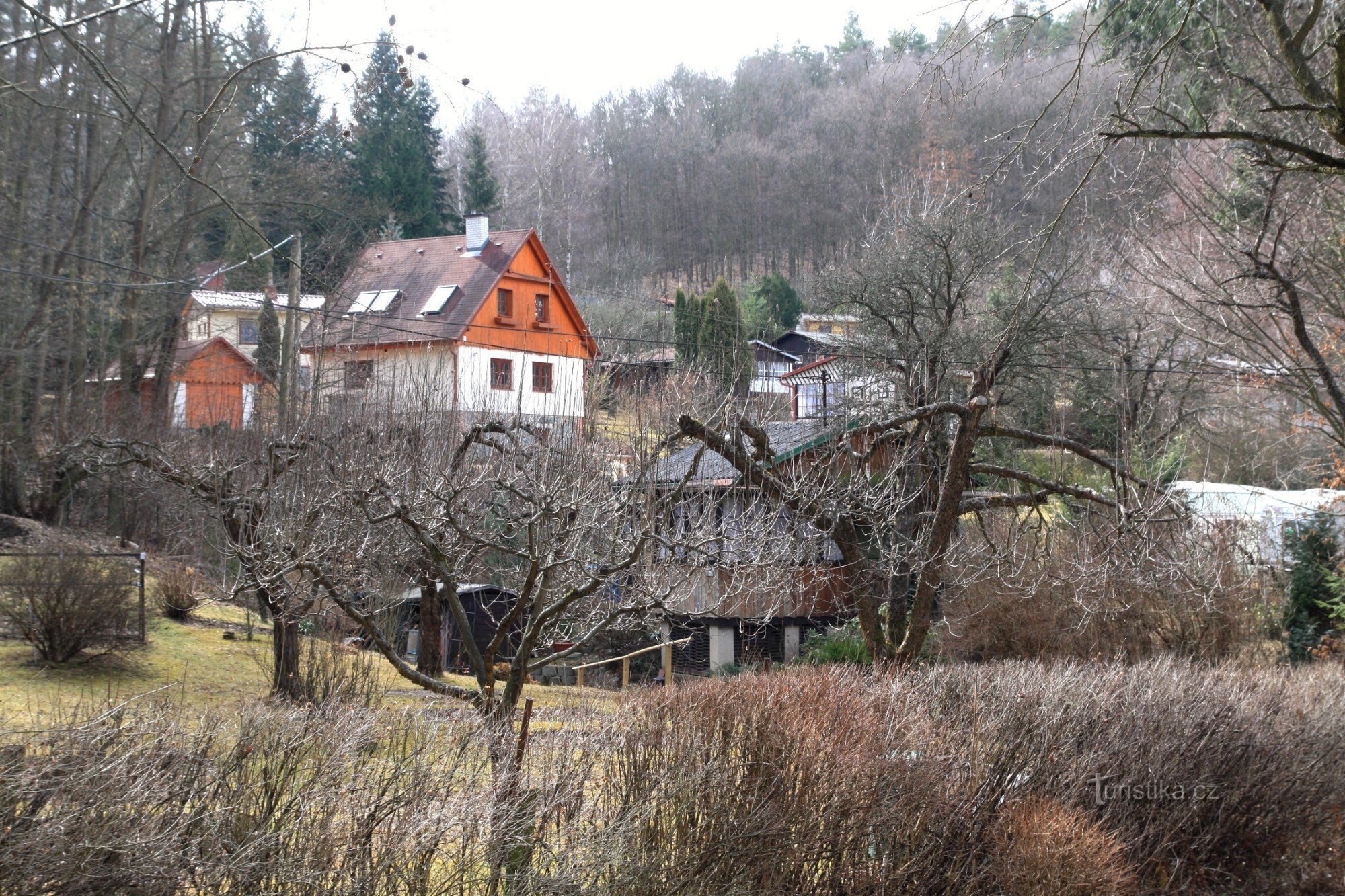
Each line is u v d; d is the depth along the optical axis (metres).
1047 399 18.67
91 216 19.84
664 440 9.78
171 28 17.11
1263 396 20.00
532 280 30.66
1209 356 16.08
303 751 4.33
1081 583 13.45
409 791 4.34
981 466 13.72
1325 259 11.82
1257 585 16.16
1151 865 7.32
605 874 4.75
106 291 20.36
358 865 4.02
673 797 5.21
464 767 4.78
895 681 7.77
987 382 13.04
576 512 7.12
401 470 8.19
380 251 31.08
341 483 7.75
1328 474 18.97
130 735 4.02
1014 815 6.35
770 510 11.32
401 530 9.53
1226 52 10.16
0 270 15.80
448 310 28.59
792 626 21.64
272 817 4.02
